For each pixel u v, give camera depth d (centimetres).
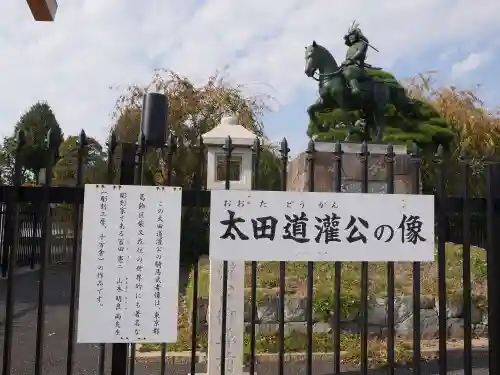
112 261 305
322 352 655
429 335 719
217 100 1667
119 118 1631
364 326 330
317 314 691
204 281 780
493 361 341
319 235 323
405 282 770
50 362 617
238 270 503
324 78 1158
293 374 580
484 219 370
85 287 302
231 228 318
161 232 310
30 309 963
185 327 727
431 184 1269
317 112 1273
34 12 414
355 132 1195
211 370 495
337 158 334
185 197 317
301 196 324
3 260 1279
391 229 330
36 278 1369
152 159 1104
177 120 1597
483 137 1823
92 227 305
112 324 303
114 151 329
